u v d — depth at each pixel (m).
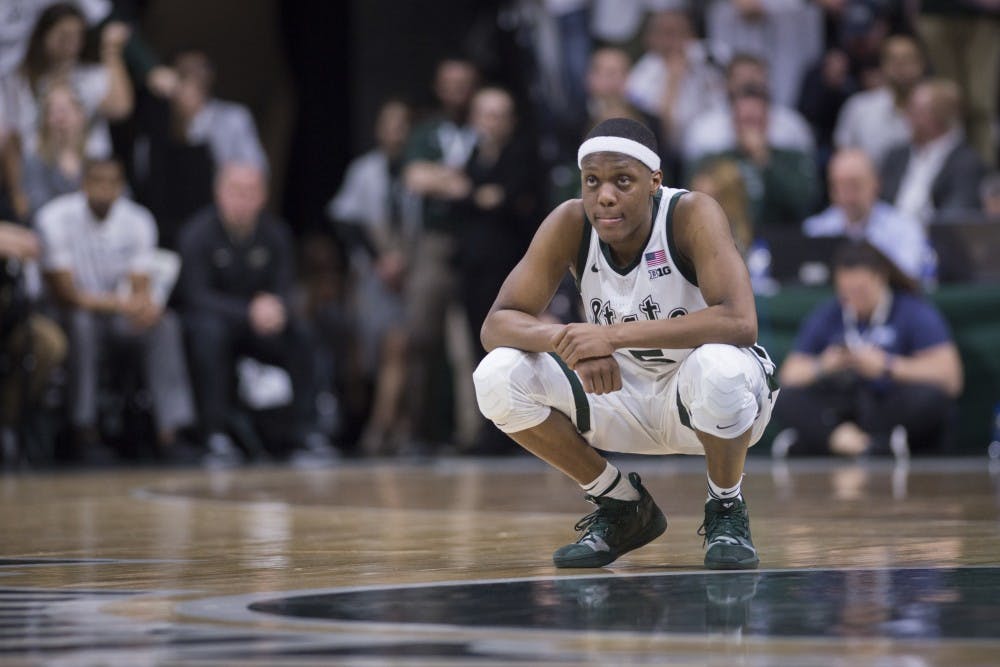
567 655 6.21
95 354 28.69
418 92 44.34
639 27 34.81
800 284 28.50
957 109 31.11
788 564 9.92
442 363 35.16
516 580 9.11
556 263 10.30
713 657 6.12
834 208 30.23
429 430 35.25
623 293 10.13
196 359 29.64
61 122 29.50
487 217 32.16
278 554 11.29
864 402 26.75
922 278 28.55
